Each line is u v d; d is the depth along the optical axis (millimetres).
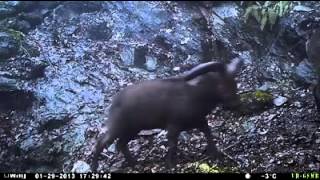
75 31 13961
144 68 13273
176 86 9469
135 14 14492
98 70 12930
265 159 10195
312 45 12227
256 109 11727
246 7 14953
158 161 10242
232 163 10078
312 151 10375
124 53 13477
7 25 13672
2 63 12656
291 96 12266
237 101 9750
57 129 11383
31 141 11094
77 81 12516
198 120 9633
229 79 9562
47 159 10742
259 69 13227
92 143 10945
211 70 9445
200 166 9875
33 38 13531
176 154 10211
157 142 10781
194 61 13469
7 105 11945
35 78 12516
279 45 13789
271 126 11234
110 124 9688
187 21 14453
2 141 11172
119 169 10109
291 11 14141
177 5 14977
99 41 13828
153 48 13711
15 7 14117
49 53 13148
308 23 13703
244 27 14250
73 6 14508
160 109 9398
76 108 11844
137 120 9492
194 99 9406
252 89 12586
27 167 10727
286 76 13078
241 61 10180
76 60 13109
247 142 10773
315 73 12414
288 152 10375
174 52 13664
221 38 13938
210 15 14648
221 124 11430
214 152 10102
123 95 9617
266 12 14062
